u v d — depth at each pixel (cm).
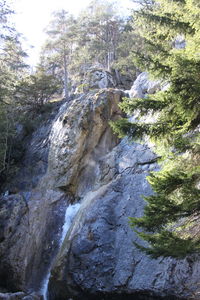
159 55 897
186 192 723
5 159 2534
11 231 1845
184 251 690
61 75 4675
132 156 1800
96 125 2144
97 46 3997
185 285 1138
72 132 2155
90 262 1434
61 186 2039
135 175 1661
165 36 1031
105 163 1950
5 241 1809
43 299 1547
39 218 1917
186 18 885
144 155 1733
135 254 1349
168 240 708
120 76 3784
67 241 1611
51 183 2105
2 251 1780
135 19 1062
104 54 4166
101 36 4412
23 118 2842
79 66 4338
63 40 3947
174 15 1005
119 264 1366
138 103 851
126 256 1370
